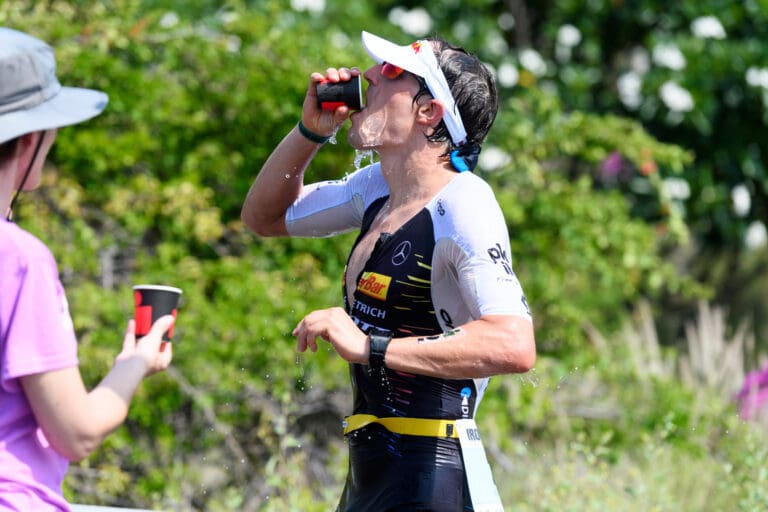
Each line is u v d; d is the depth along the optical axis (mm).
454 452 6852
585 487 13312
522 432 17891
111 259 16938
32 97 5480
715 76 25000
